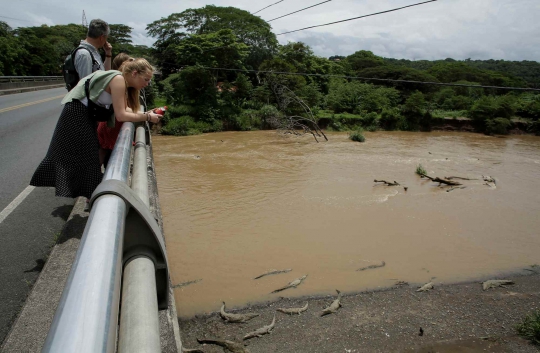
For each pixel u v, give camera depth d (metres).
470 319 8.49
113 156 1.92
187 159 23.19
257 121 36.03
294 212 14.66
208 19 42.84
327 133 36.75
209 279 9.81
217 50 36.03
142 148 3.35
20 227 4.32
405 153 27.41
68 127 3.19
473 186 18.98
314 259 11.02
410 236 12.80
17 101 19.83
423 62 103.06
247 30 43.25
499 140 36.50
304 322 8.21
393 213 14.85
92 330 0.72
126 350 1.00
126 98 3.45
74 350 0.66
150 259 1.36
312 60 48.12
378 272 10.45
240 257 11.00
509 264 11.14
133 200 1.35
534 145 34.03
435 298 9.28
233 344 7.27
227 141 29.83
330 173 20.66
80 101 3.21
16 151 8.48
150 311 1.12
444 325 8.26
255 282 9.76
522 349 7.56
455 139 36.03
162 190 17.09
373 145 30.53
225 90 37.81
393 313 8.62
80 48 4.21
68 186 3.23
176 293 9.16
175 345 2.02
